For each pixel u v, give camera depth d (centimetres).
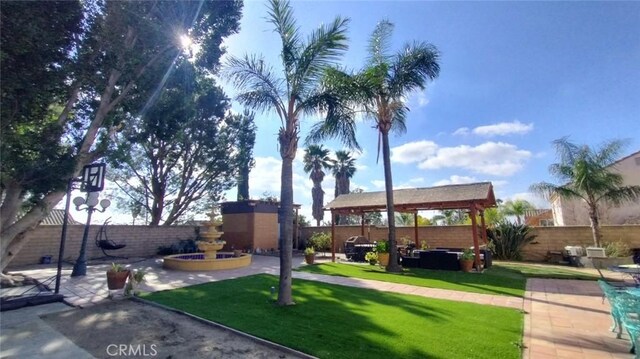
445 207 1359
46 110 791
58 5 687
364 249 1552
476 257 1217
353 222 3127
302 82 719
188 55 1133
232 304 658
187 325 536
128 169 1911
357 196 1642
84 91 960
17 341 463
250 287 841
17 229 848
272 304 659
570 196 1495
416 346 433
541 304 691
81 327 526
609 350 432
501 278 1033
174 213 2080
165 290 799
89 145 938
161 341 465
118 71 909
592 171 1402
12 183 755
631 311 408
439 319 561
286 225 686
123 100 1044
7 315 593
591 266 1312
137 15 869
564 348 440
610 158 1420
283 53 717
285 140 716
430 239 1888
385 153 1272
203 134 1989
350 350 420
